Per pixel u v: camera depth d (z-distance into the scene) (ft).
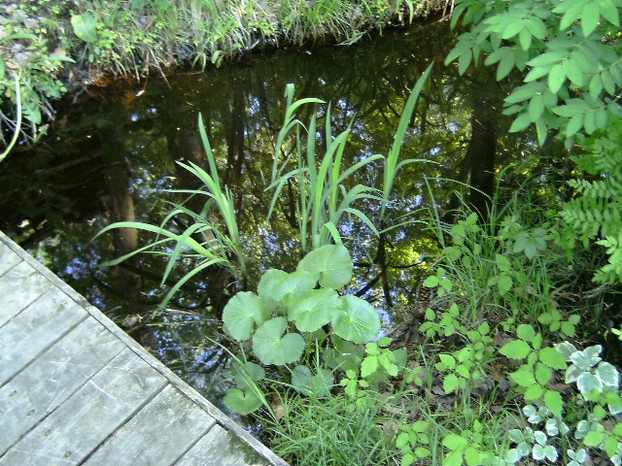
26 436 5.74
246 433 5.84
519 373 6.25
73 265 9.56
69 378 6.22
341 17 14.84
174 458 5.60
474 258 9.01
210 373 7.93
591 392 6.27
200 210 10.77
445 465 5.80
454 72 14.25
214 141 12.39
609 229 7.68
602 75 5.99
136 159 11.77
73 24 12.51
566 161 11.21
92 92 12.92
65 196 10.87
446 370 7.72
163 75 13.44
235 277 9.50
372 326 7.55
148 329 8.55
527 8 6.14
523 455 6.27
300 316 7.49
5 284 7.16
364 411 6.86
